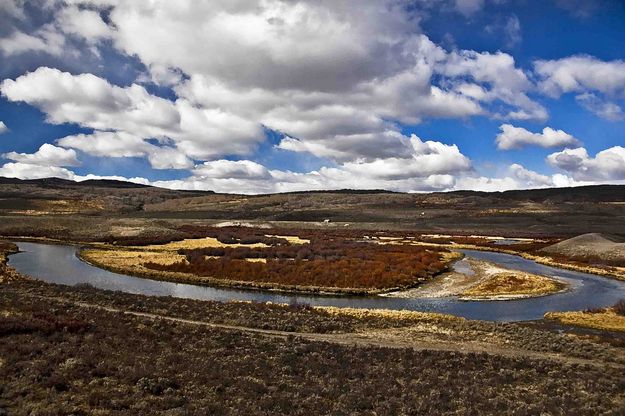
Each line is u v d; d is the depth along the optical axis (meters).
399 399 19.69
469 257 97.50
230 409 16.73
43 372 17.97
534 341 33.38
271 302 49.88
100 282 58.16
